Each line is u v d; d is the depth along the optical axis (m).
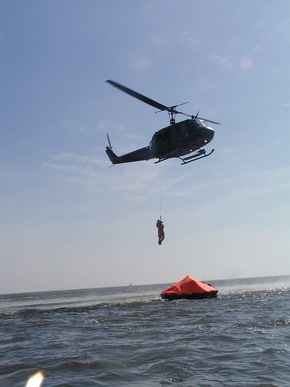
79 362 9.23
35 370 8.67
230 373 7.83
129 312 22.36
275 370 7.95
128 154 24.59
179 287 32.22
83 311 25.48
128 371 8.31
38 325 18.31
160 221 21.20
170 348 10.59
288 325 14.28
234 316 18.02
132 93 18.23
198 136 20.05
